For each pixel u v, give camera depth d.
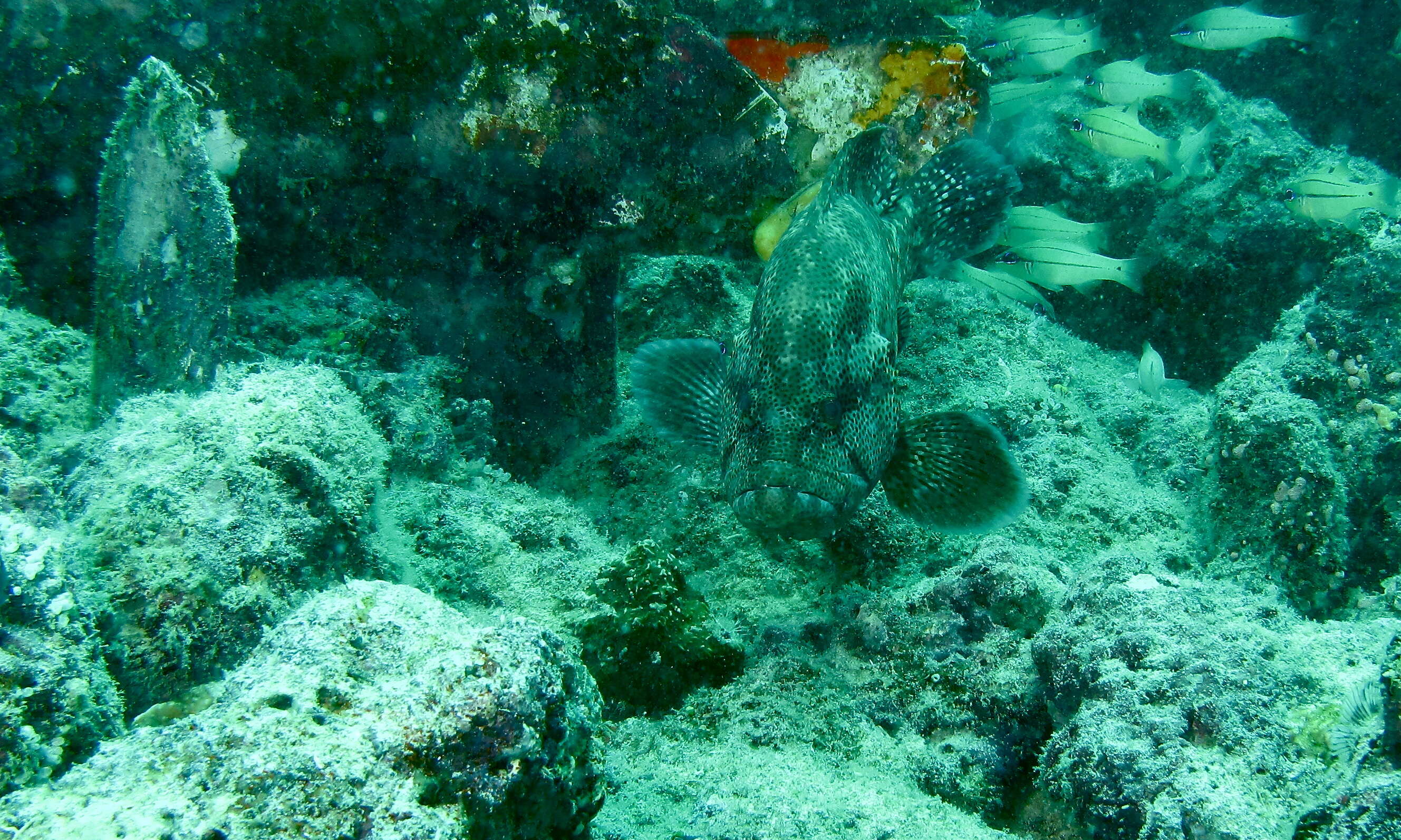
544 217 4.88
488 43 4.27
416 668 1.54
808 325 3.04
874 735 3.25
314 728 1.41
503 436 5.54
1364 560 4.07
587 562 4.17
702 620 3.85
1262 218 6.25
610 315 5.33
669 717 3.56
